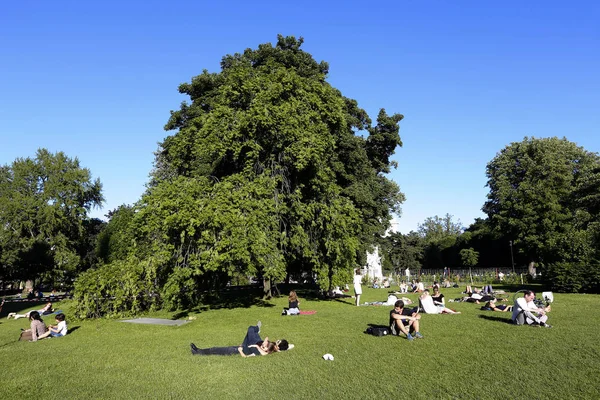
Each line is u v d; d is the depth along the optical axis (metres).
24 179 53.94
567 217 41.91
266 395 6.93
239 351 9.90
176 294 18.88
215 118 22.08
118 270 19.53
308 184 23.81
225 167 24.16
